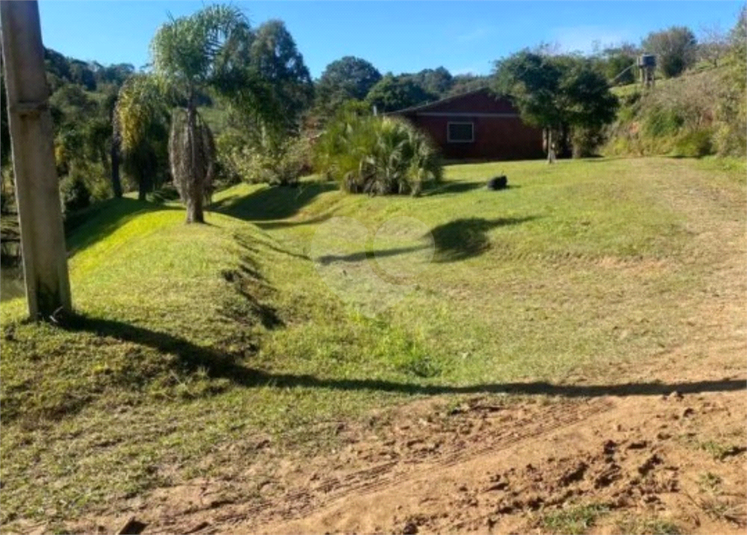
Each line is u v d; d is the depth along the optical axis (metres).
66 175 33.22
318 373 5.20
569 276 9.74
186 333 5.41
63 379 4.43
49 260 5.14
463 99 31.91
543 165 23.28
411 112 31.50
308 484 3.34
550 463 3.36
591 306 7.88
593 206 13.35
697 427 3.63
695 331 6.25
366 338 6.62
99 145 33.72
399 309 8.34
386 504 3.07
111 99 34.41
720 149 18.70
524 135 32.53
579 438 3.70
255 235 14.21
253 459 3.63
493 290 9.40
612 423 3.89
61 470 3.48
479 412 4.34
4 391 4.20
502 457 3.52
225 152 30.02
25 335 4.87
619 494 2.96
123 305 5.88
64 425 4.01
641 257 9.95
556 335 6.61
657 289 8.32
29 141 5.01
